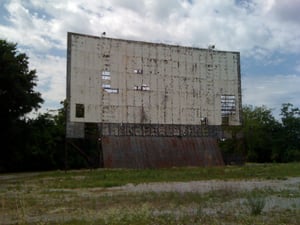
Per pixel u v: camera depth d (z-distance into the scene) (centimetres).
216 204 1303
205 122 4672
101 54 4228
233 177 2775
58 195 1716
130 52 4378
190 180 2544
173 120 4500
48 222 996
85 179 2717
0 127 4541
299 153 7331
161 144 4356
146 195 1587
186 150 4453
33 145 5288
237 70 4903
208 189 1870
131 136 4253
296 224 953
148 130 4353
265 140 7769
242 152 5022
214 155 4575
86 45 4166
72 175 3247
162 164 4231
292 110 7781
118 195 1623
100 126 4134
